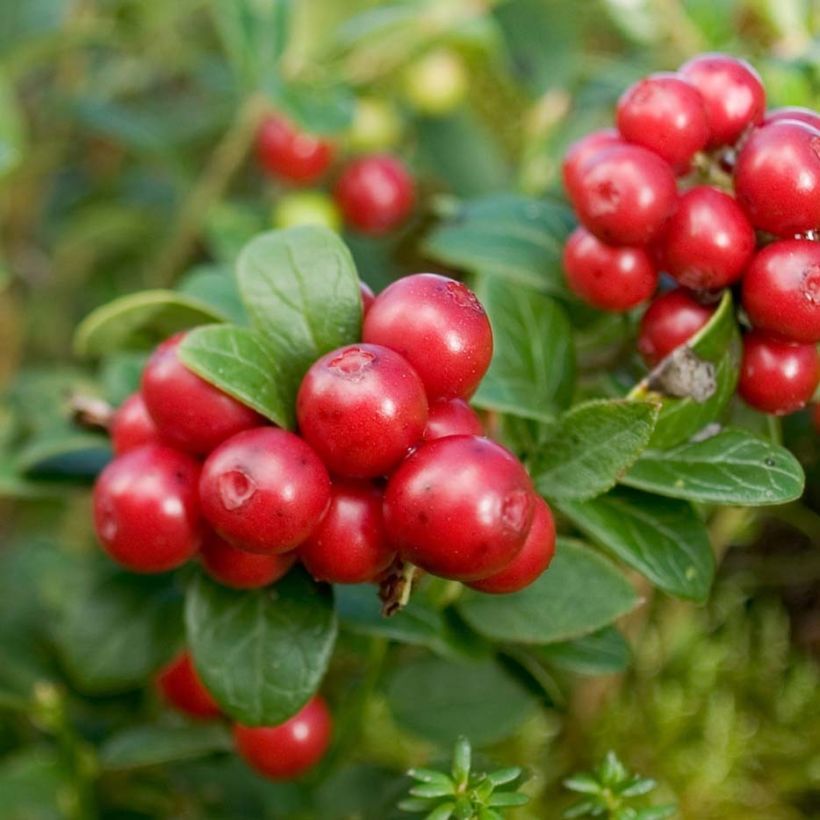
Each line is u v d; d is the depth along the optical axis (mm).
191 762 192
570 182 159
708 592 156
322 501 145
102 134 275
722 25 194
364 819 174
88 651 172
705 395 154
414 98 230
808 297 149
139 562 154
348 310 153
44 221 283
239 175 280
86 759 185
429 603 163
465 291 148
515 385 161
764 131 151
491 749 193
